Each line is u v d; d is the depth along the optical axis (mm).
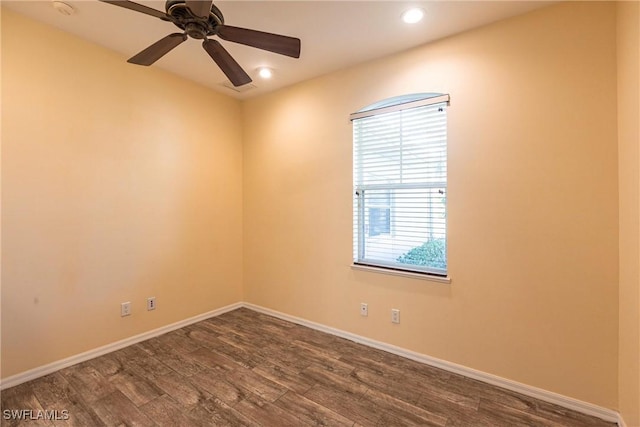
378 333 2711
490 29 2152
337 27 2205
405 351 2557
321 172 3055
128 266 2738
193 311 3273
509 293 2115
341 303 2945
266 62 2752
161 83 2959
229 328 3150
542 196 1993
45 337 2258
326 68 2871
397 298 2602
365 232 2885
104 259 2580
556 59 1936
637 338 1542
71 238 2389
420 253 2576
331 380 2221
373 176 2801
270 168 3486
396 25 2180
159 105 2947
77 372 2295
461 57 2268
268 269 3533
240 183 3768
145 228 2859
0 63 2043
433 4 1956
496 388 2127
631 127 1576
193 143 3248
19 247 2137
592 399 1863
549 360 1989
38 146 2209
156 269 2947
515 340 2100
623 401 1729
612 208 1796
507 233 2113
